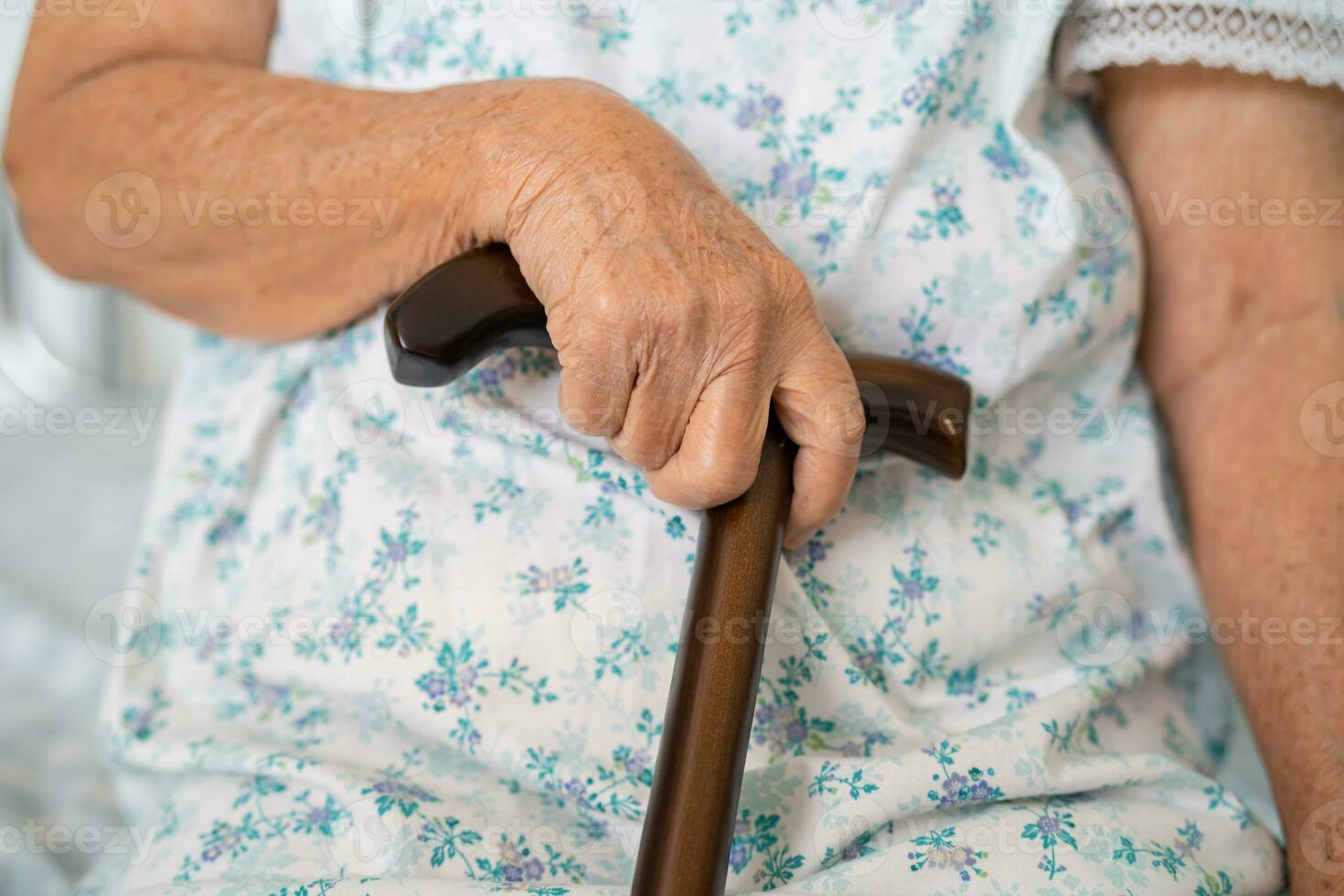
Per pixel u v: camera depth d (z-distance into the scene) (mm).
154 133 676
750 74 689
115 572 1364
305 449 718
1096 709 692
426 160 616
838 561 670
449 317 554
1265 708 711
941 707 681
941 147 686
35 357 1646
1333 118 722
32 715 1179
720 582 543
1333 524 697
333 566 677
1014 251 682
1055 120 751
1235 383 749
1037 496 750
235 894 544
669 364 545
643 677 625
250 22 744
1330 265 715
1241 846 649
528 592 631
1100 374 758
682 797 492
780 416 591
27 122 722
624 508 637
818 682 648
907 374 632
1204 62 689
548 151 574
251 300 713
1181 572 789
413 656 640
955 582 685
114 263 735
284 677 683
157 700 735
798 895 554
